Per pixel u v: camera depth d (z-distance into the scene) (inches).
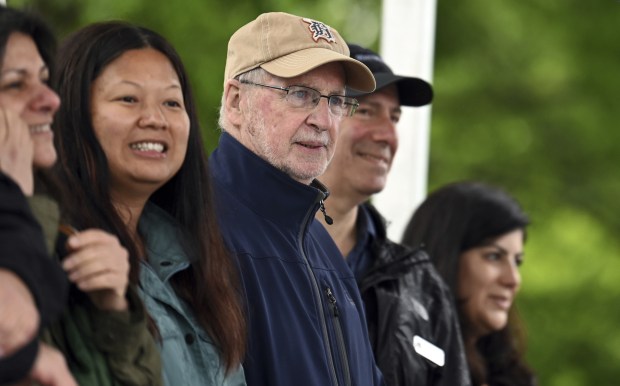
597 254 902.4
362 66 276.1
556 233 909.2
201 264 232.7
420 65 415.2
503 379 388.8
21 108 189.6
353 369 266.4
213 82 722.8
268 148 267.3
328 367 256.4
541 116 930.1
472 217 373.4
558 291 890.1
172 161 225.3
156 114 222.4
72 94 219.9
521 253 383.2
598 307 890.1
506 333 390.3
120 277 196.7
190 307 229.3
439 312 331.0
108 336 196.9
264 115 269.0
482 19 938.1
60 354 181.6
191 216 235.1
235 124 276.1
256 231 261.1
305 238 269.0
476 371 376.5
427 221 377.7
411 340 319.3
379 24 869.2
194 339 224.1
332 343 261.9
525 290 892.0
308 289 261.3
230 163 270.8
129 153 221.0
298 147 267.6
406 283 329.1
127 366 197.6
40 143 192.4
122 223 219.0
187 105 234.5
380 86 335.3
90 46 221.6
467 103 925.8
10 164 183.9
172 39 729.6
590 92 938.1
